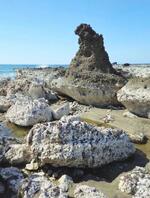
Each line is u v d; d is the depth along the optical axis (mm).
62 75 29219
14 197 10711
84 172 12430
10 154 13133
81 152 12258
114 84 23953
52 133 12500
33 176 11375
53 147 12258
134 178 11406
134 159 13672
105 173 12484
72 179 11891
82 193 10656
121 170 12688
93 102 24203
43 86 26859
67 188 11227
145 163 13391
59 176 12133
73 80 25219
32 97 24969
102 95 23609
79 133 12617
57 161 12117
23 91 25484
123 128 18484
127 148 13516
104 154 12719
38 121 18547
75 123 12820
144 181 11164
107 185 11641
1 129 15914
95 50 26453
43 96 25562
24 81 26547
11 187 11125
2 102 22062
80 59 26812
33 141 12703
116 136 13281
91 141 12586
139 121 19469
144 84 20391
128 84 21344
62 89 26156
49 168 12430
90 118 20516
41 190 10305
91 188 10820
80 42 27219
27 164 12805
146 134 17578
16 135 17172
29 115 18438
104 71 25922
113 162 13055
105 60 26516
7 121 19266
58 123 12750
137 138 16531
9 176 11586
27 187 10531
